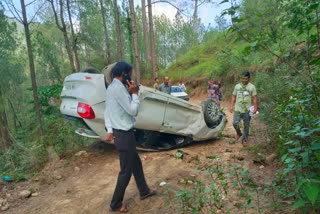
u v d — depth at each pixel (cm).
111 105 298
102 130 467
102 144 601
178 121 535
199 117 566
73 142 580
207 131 576
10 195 393
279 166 362
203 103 582
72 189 394
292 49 567
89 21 1595
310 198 155
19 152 553
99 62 2030
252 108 442
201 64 1931
